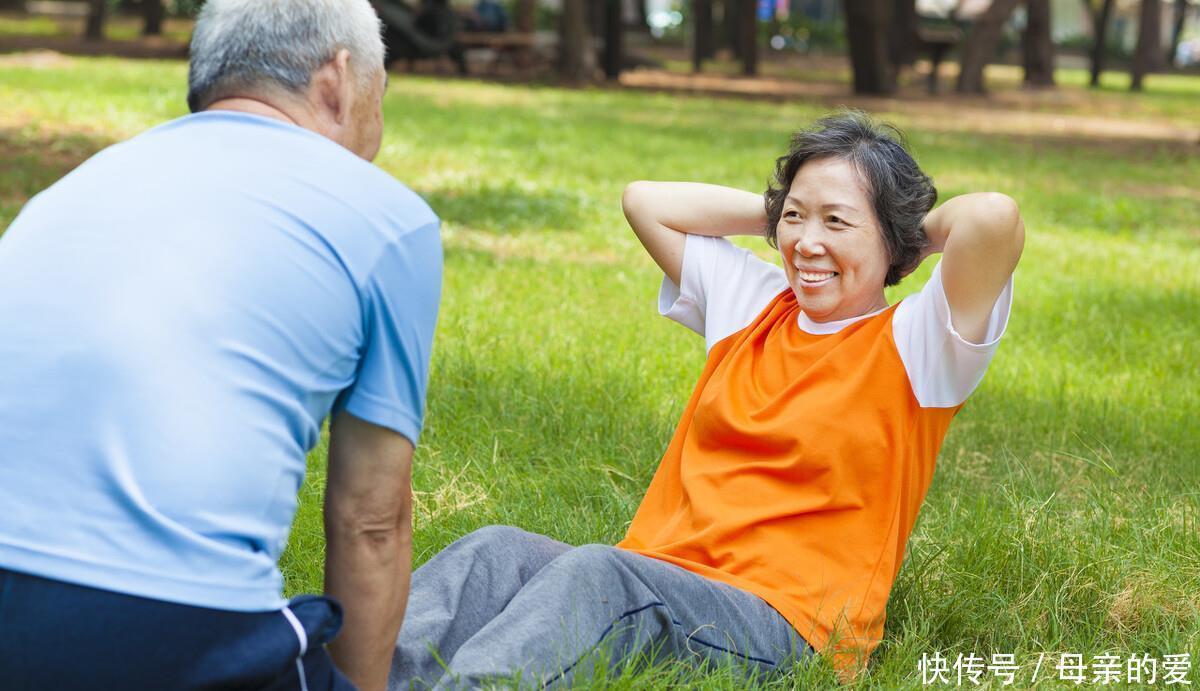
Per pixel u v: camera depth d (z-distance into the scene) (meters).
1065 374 6.18
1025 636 3.28
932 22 52.56
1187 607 3.46
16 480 1.88
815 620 2.74
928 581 3.53
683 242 3.18
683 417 3.08
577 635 2.41
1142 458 4.99
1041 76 35.16
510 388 5.23
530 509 4.01
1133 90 37.53
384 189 2.15
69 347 1.91
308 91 2.21
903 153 2.84
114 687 1.88
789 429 2.78
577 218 10.20
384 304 2.10
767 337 3.01
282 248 2.02
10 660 1.86
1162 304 8.14
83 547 1.86
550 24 44.31
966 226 2.66
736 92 26.75
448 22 26.12
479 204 10.39
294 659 2.02
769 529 2.79
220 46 2.20
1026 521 3.88
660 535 2.91
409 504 2.25
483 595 2.61
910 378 2.77
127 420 1.89
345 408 2.15
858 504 2.77
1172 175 16.34
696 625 2.61
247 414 1.96
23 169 10.68
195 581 1.90
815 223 2.82
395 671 2.42
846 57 46.06
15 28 35.31
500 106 19.36
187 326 1.93
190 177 2.05
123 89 16.88
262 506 1.98
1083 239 10.88
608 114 19.44
